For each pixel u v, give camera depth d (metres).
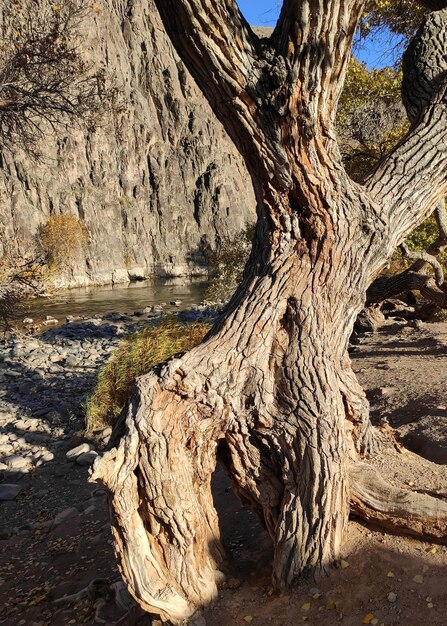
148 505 2.89
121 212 58.50
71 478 6.84
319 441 3.14
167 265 59.22
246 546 3.76
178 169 67.88
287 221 3.31
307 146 3.01
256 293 3.38
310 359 3.27
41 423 8.68
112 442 2.87
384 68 13.23
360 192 3.34
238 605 2.96
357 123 13.98
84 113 12.84
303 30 2.64
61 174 53.22
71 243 45.25
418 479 3.56
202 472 3.16
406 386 6.62
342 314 3.45
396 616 2.66
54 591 4.12
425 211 3.60
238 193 71.94
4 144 12.20
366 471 3.39
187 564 2.95
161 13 2.72
